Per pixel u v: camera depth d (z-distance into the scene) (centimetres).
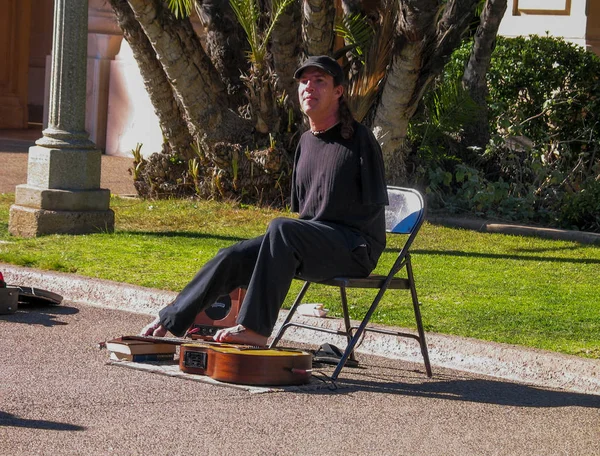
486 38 1524
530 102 1609
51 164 1147
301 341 762
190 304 609
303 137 642
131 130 2180
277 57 1412
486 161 1567
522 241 1270
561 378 655
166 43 1374
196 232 1220
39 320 779
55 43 1155
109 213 1187
